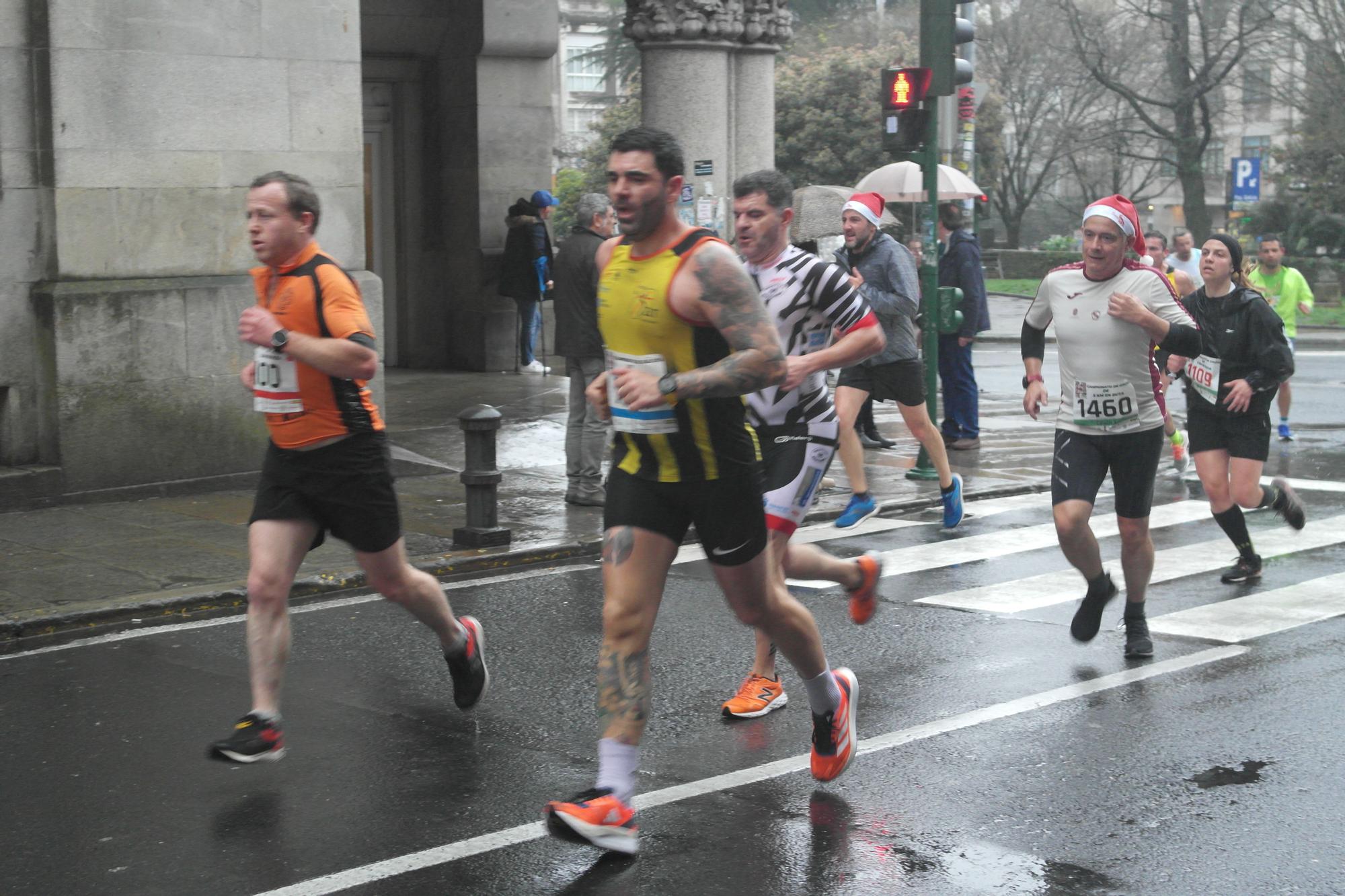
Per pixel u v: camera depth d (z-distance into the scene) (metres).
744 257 6.77
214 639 8.10
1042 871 4.89
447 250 21.39
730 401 4.96
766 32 19.56
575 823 4.77
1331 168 52.75
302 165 13.05
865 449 15.62
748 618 5.29
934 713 6.70
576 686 7.16
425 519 11.23
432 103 21.23
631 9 19.27
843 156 46.84
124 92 11.90
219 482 12.42
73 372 11.61
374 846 5.12
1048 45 56.69
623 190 4.78
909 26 55.47
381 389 13.84
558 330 11.63
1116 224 7.20
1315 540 10.98
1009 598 9.10
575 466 11.77
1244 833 5.23
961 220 16.41
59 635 8.16
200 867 4.95
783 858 5.01
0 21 11.43
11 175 11.52
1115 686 7.14
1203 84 54.53
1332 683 7.18
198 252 12.41
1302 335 35.69
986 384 23.58
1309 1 52.97
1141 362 7.38
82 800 5.59
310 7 12.96
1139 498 7.50
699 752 6.16
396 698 6.95
